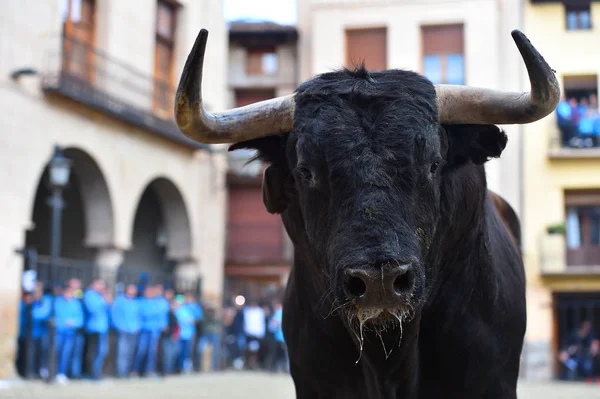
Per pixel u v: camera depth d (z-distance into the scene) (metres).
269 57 29.23
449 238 3.96
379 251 3.14
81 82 18.45
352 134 3.44
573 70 26.25
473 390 4.17
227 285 25.12
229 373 20.61
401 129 3.45
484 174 4.33
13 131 16.47
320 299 4.04
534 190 25.98
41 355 14.66
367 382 4.05
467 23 26.95
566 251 25.89
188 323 18.64
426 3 27.34
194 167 23.16
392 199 3.31
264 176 4.21
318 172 3.49
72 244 21.30
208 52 23.52
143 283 18.69
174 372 18.31
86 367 15.84
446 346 4.08
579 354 23.12
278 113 3.98
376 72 3.78
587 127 26.03
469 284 4.11
